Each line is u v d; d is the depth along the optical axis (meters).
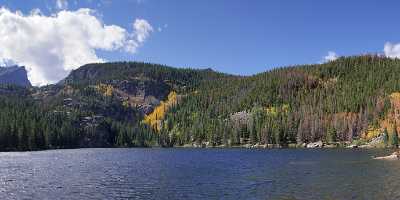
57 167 101.56
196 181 72.00
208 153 170.25
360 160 111.00
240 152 174.38
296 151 174.75
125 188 64.75
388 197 52.44
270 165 101.69
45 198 56.47
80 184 69.50
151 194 58.91
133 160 128.12
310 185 64.06
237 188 62.84
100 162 119.44
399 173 76.44
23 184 69.75
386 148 187.88
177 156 150.00
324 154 144.62
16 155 155.50
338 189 59.47
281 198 53.53
